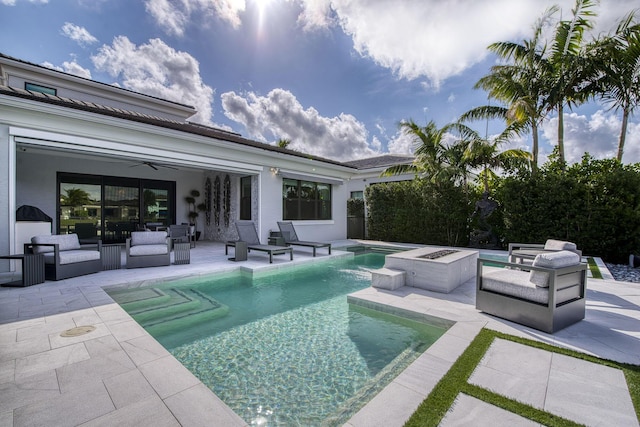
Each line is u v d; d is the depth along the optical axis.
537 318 4.02
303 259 9.96
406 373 2.91
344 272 8.84
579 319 4.33
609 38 10.57
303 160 14.44
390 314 5.13
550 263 4.02
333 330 4.52
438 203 13.91
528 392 2.60
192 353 3.82
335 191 17.19
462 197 13.48
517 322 4.27
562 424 2.20
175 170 15.61
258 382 3.18
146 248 8.18
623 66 10.62
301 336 4.32
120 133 9.19
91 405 2.42
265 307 5.62
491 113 12.83
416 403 2.45
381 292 6.00
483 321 4.35
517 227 11.53
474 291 6.07
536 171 11.64
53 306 4.83
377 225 16.42
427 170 14.23
